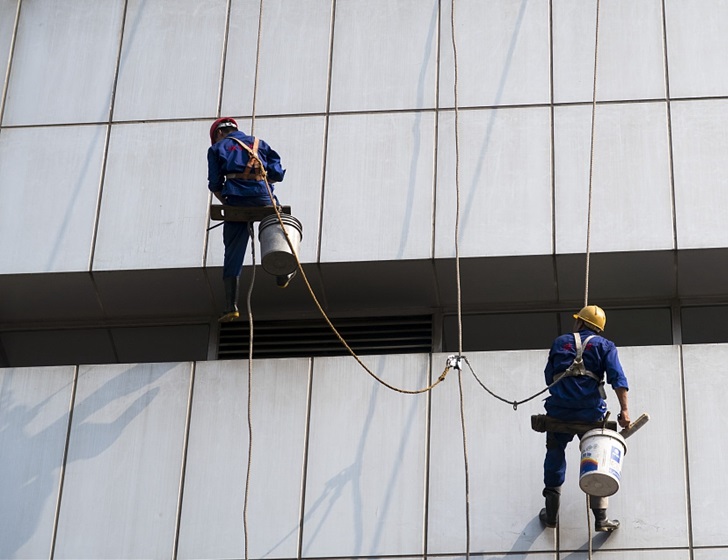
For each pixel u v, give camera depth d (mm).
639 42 19156
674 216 18000
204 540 16609
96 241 18766
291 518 16609
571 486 16438
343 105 19219
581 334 15844
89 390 17766
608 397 16953
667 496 16203
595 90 18547
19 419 17625
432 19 19688
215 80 19609
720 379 16859
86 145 19406
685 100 18703
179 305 19000
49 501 17047
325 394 17344
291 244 16203
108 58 19984
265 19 19984
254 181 16531
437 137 18859
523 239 18078
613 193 18219
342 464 16875
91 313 19188
